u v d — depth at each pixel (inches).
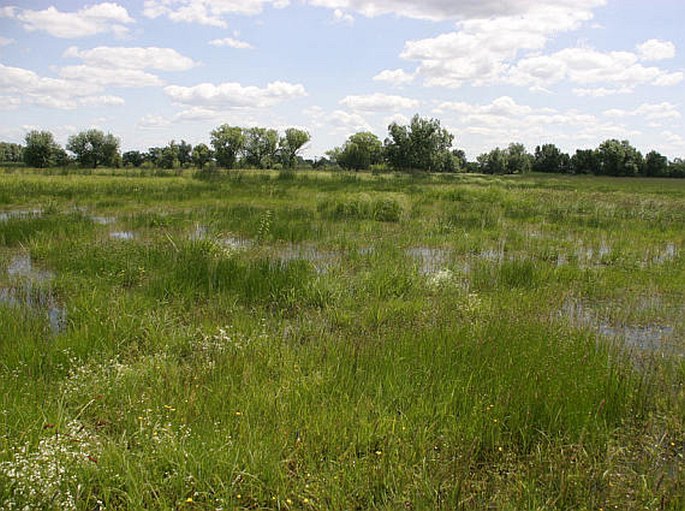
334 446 155.7
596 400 184.9
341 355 215.5
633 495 143.6
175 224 572.7
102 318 263.3
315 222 611.5
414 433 162.1
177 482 137.2
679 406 188.9
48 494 128.6
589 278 374.3
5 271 362.3
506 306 303.3
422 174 2274.9
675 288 361.4
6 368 198.4
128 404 175.0
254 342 231.3
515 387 187.6
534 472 147.9
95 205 751.7
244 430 157.6
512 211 759.1
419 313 288.4
